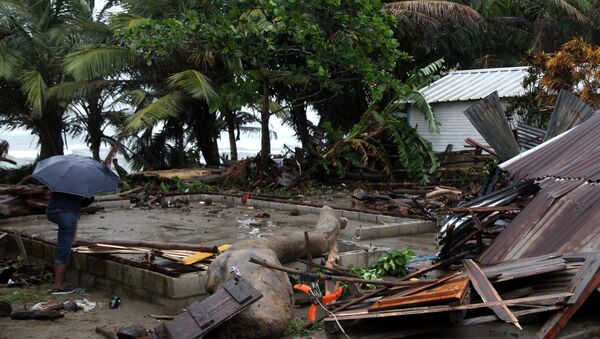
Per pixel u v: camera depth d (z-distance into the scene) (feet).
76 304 24.70
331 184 66.95
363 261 28.94
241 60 67.46
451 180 61.87
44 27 81.15
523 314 18.72
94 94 76.54
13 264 31.91
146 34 58.59
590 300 21.25
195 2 65.87
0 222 42.42
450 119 66.85
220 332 19.75
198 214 46.73
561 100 36.83
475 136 65.16
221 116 86.02
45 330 21.79
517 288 20.71
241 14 58.70
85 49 66.90
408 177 66.69
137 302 25.41
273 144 248.93
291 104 70.74
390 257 27.22
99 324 22.57
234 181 63.72
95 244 28.07
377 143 69.56
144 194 54.95
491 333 19.58
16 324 22.45
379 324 20.89
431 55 87.92
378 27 57.77
